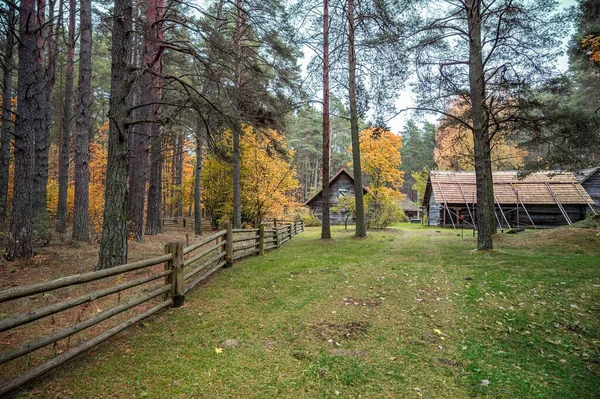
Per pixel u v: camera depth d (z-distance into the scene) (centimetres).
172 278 488
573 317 477
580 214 2317
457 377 321
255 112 1078
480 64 1054
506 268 750
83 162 1084
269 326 430
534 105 936
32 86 802
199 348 363
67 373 303
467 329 442
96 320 334
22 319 256
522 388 305
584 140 961
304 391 288
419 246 1189
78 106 1092
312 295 567
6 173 1296
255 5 1154
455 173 2694
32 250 782
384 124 1220
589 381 321
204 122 802
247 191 1809
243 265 792
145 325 418
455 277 693
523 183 2422
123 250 666
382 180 2152
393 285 638
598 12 917
